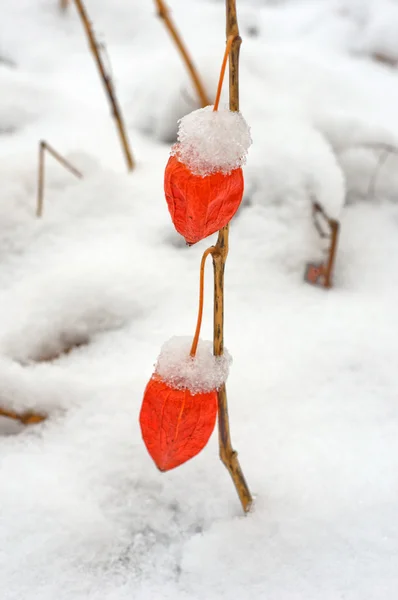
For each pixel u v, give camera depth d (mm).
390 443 964
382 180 1376
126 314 1101
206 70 1415
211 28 1973
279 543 896
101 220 1241
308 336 1069
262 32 2102
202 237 776
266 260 1156
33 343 1066
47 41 1896
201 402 804
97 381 1018
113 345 1068
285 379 1021
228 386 1012
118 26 1975
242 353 1046
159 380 809
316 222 1187
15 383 992
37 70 1797
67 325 1086
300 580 875
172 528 917
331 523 906
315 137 1273
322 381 1021
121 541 908
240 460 951
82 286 1108
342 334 1071
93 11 2004
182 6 2084
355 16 2143
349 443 963
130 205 1271
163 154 1410
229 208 773
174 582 883
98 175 1311
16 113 1532
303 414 989
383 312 1104
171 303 1108
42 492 930
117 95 1652
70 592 875
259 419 984
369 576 873
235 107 784
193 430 807
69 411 993
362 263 1193
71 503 923
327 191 1188
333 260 1137
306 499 923
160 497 934
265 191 1211
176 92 1425
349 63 1909
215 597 870
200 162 756
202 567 888
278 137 1263
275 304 1110
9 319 1077
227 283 1128
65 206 1258
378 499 920
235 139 760
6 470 948
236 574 882
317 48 2002
